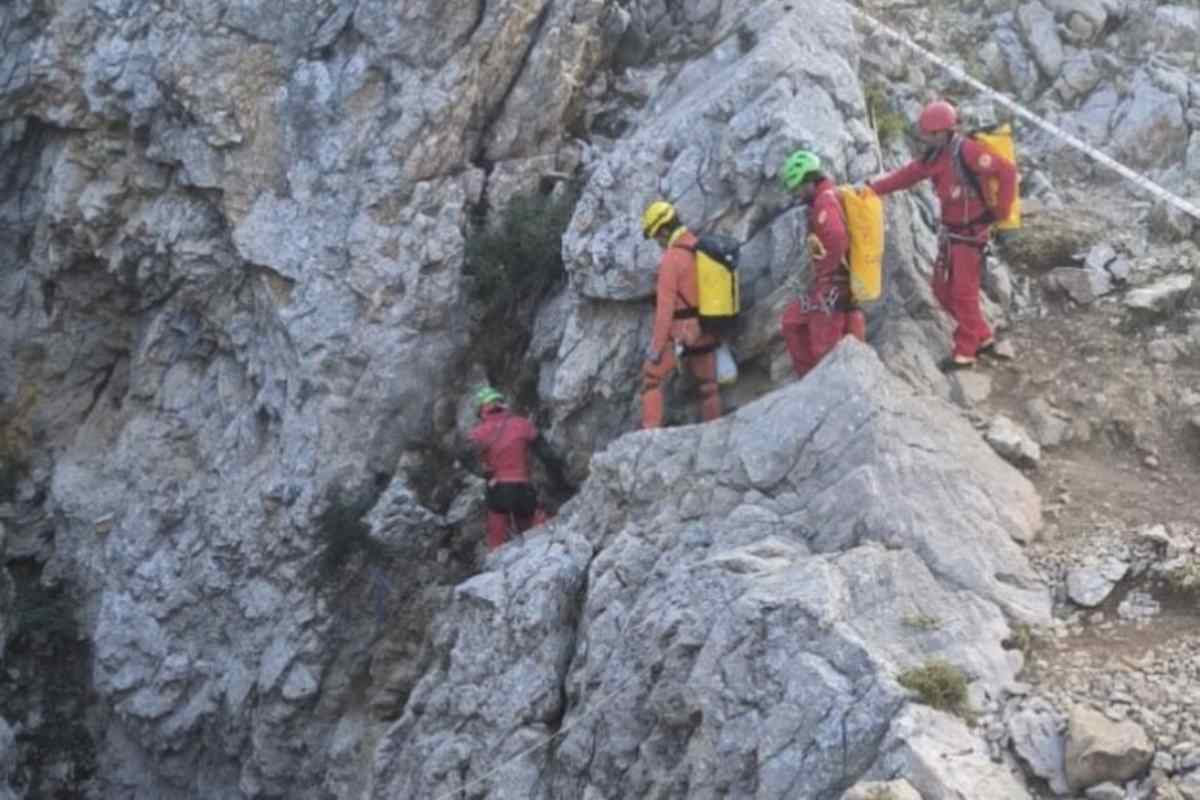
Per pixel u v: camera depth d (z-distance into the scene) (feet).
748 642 47.75
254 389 76.38
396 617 69.21
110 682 76.84
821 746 45.16
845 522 51.24
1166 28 71.31
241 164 74.13
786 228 60.13
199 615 75.61
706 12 74.43
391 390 70.95
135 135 78.28
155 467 79.05
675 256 58.18
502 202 71.31
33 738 78.95
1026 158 67.56
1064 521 52.65
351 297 71.72
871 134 62.64
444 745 56.65
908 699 44.91
